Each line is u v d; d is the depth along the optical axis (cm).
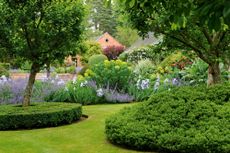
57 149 586
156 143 531
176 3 265
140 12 695
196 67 1295
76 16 827
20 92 1141
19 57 848
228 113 561
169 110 593
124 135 563
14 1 784
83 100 1165
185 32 758
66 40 837
